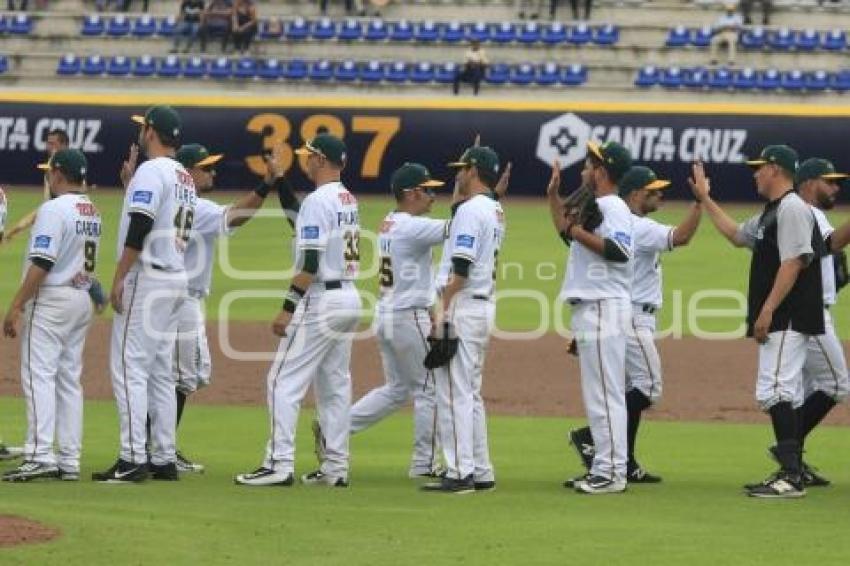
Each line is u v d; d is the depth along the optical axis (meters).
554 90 104.00
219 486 31.92
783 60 106.12
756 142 93.06
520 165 95.25
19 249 79.88
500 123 95.12
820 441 41.25
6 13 111.25
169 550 24.59
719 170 93.50
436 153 95.44
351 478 34.31
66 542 24.72
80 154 32.84
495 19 110.75
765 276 31.98
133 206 31.39
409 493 31.45
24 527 25.61
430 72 104.75
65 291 32.25
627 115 94.38
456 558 24.62
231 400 47.56
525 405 47.38
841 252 34.62
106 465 35.50
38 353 32.22
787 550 25.64
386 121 95.81
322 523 27.38
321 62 105.38
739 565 24.45
